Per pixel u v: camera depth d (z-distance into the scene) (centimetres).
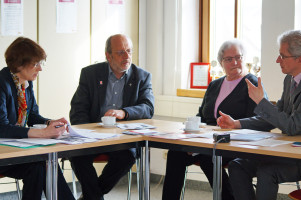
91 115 372
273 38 400
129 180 366
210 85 377
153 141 287
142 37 505
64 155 250
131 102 375
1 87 285
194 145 263
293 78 294
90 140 264
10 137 262
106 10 477
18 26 425
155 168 491
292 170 258
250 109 346
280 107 306
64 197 277
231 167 279
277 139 269
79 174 329
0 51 420
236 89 355
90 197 328
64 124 275
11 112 291
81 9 459
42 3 438
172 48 493
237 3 472
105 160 347
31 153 232
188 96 481
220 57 362
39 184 269
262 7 405
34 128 267
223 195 331
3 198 424
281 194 416
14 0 423
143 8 503
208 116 369
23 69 291
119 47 364
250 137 271
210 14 493
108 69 374
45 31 441
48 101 446
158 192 456
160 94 503
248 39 468
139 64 504
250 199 275
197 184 466
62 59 452
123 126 320
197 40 501
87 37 465
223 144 254
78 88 376
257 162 283
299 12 392
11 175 286
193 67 492
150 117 379
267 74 405
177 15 489
